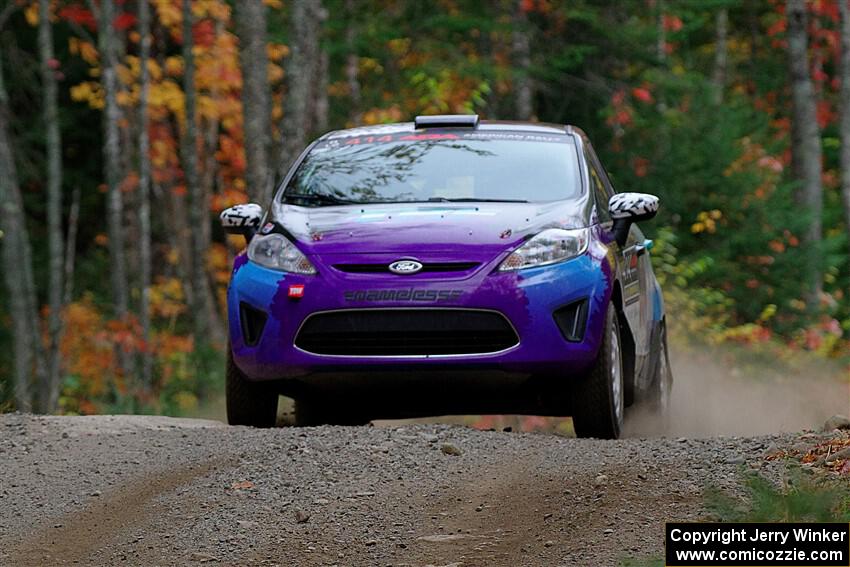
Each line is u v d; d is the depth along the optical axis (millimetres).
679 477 20141
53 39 82125
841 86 70125
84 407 54344
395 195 27344
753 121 74188
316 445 22875
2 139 62750
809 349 56469
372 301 24891
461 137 28906
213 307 78312
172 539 18594
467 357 24719
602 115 70062
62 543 18750
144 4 67250
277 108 79312
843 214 73750
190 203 66000
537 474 20906
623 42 73125
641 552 16688
